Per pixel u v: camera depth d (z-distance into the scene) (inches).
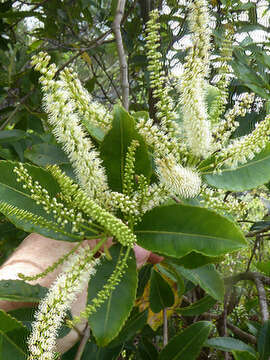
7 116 35.2
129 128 12.4
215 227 11.2
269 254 32.5
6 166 12.5
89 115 12.4
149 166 12.7
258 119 20.9
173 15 23.7
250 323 22.2
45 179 12.8
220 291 18.2
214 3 22.5
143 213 12.4
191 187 11.8
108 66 42.2
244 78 20.3
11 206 12.0
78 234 12.6
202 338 18.0
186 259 13.8
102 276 12.2
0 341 11.5
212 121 14.2
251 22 23.0
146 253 14.5
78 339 14.9
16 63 32.2
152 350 22.4
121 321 11.3
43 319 10.3
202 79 12.7
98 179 11.9
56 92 10.7
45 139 23.5
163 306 20.6
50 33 36.0
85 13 34.1
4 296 11.9
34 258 13.1
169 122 12.9
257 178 13.6
